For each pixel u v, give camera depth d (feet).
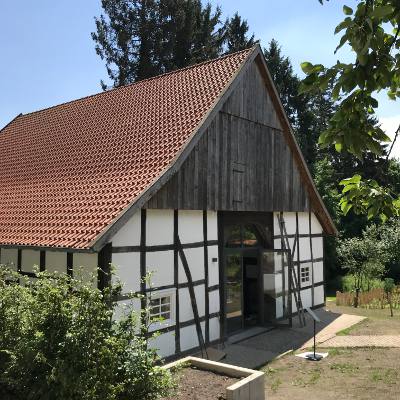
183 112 42.11
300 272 54.70
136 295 21.65
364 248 75.41
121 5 104.37
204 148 39.60
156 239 35.06
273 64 121.19
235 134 43.60
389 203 13.64
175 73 50.96
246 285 49.88
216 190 40.75
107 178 38.09
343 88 10.63
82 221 33.06
